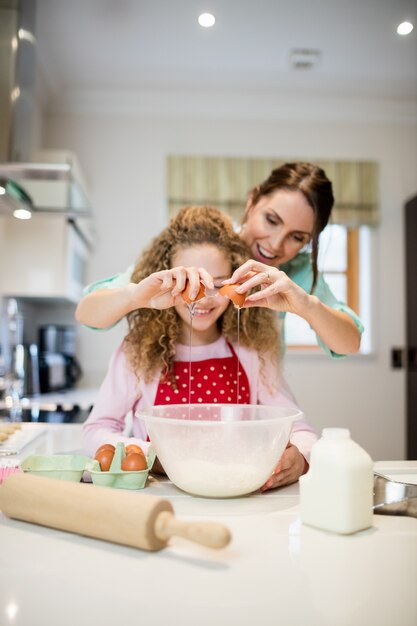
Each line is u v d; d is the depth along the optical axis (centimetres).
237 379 129
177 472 87
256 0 256
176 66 321
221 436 85
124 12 266
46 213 220
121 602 54
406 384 360
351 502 73
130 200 362
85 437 122
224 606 54
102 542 70
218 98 359
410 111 372
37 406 257
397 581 59
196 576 60
